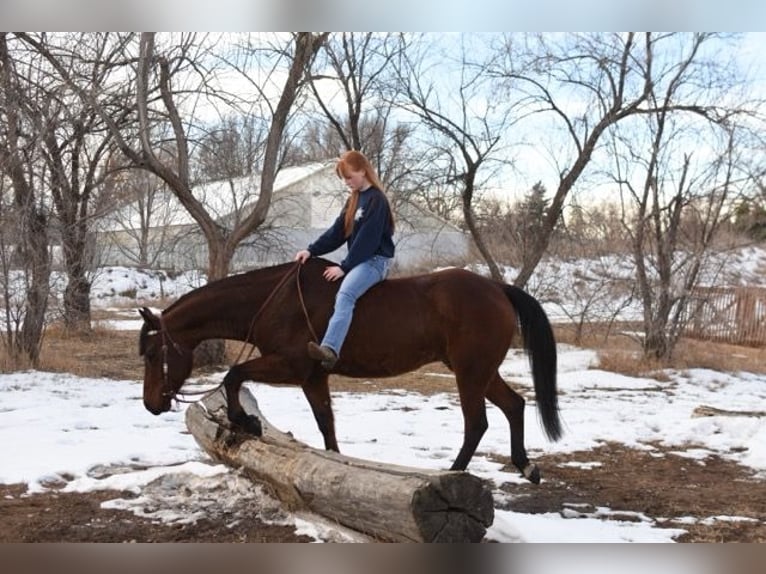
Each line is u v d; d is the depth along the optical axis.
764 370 14.53
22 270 11.97
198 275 25.97
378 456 7.14
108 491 5.87
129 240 31.06
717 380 13.09
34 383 10.73
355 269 5.58
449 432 8.40
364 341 5.61
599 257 17.36
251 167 16.48
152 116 13.62
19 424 8.12
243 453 5.76
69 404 9.34
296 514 5.19
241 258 20.39
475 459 7.25
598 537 4.93
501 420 9.21
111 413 8.90
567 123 15.26
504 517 5.28
